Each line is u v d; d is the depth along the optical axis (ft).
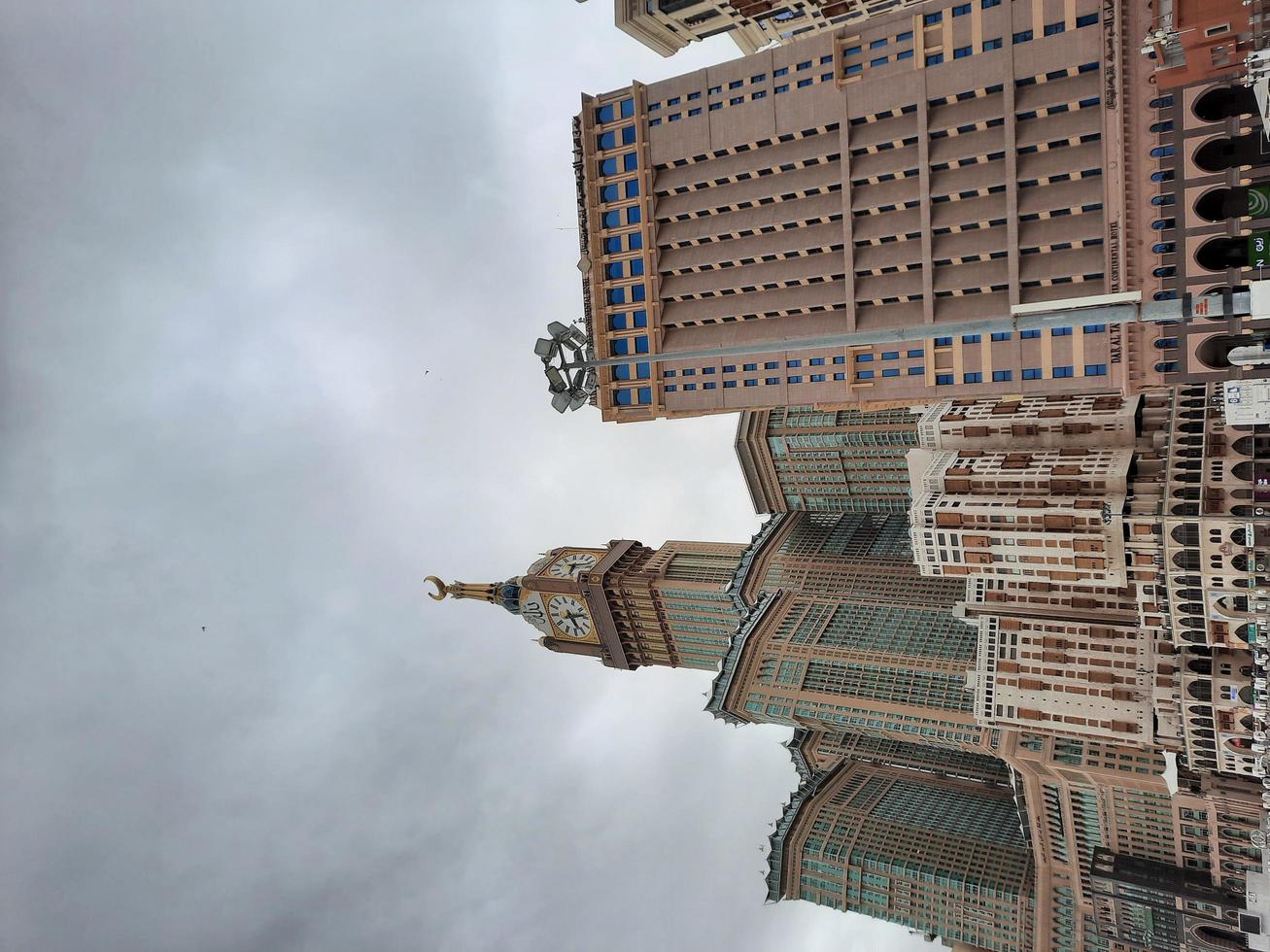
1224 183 269.85
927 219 326.44
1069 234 303.89
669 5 424.87
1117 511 392.06
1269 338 281.33
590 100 380.78
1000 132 311.88
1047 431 456.86
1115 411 445.78
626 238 384.27
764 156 352.69
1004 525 418.10
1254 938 311.88
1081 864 625.41
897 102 322.14
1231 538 365.61
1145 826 576.20
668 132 366.84
